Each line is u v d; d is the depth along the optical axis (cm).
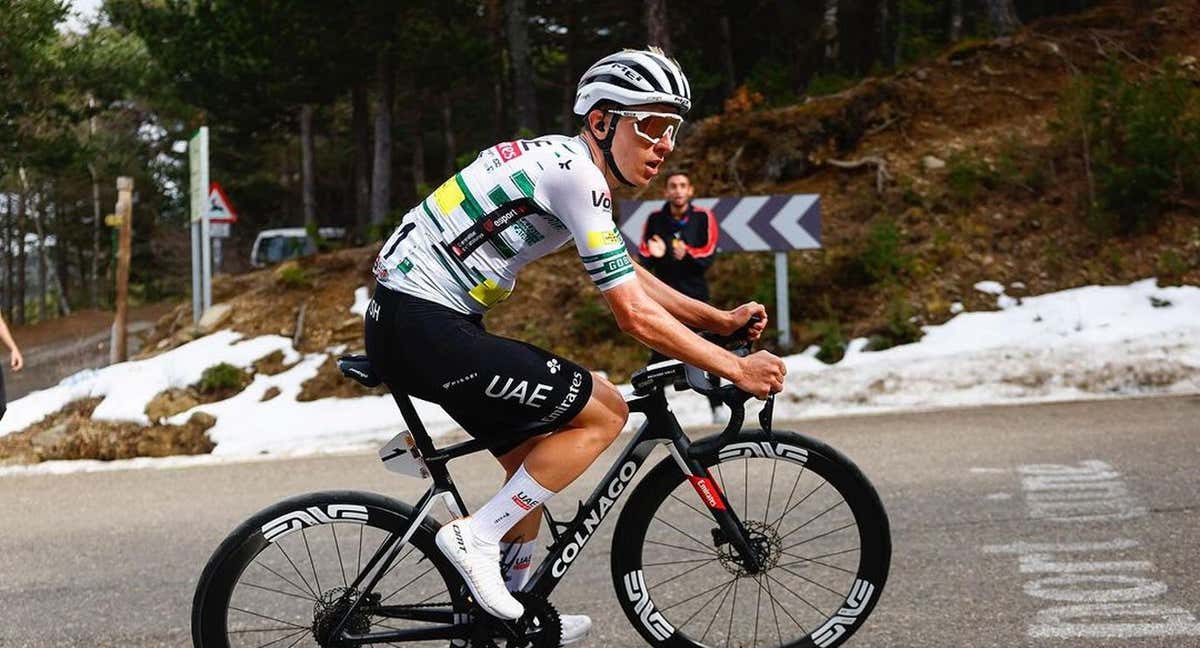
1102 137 1170
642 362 988
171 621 416
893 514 528
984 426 747
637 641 368
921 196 1184
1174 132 1094
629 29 3073
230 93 2638
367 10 2397
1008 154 1216
